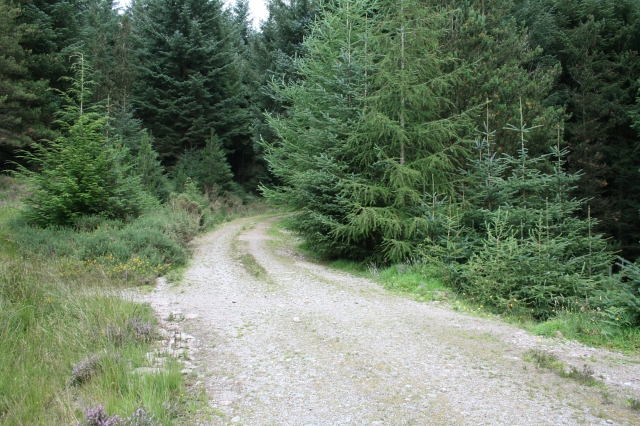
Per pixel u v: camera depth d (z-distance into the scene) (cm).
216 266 1265
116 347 538
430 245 1091
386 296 925
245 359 555
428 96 1208
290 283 1050
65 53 2331
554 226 954
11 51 2008
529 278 830
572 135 2050
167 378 452
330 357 562
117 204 1371
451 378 496
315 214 1261
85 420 338
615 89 2052
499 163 1245
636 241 1917
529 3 2258
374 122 1167
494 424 389
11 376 430
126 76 3128
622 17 2358
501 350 596
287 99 1633
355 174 1269
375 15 1345
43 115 2234
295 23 2945
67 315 612
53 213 1284
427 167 1190
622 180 1948
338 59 1401
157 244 1223
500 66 1541
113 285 926
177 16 3394
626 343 628
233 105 3619
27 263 858
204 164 3081
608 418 402
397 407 423
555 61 2234
